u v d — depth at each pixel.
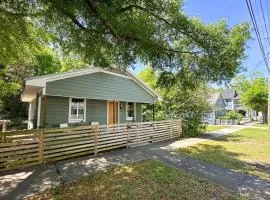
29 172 6.34
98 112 13.82
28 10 5.32
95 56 7.28
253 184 6.24
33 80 9.83
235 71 7.74
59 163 7.40
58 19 5.57
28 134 6.96
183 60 8.24
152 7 6.12
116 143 10.26
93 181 5.72
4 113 23.27
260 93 36.25
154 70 8.54
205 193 5.33
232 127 27.09
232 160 8.91
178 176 6.45
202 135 17.11
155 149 10.45
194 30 7.12
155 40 6.95
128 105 16.59
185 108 16.86
